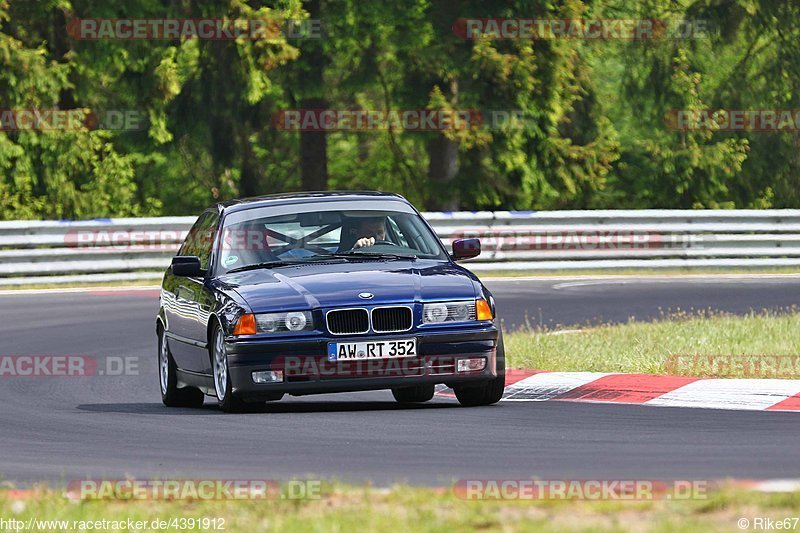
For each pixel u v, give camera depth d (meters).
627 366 46.16
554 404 39.56
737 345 50.66
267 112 122.56
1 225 85.31
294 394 37.69
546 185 127.69
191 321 41.50
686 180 141.62
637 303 74.12
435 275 38.97
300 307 37.31
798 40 139.00
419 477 27.14
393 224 42.22
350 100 137.12
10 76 111.88
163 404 44.31
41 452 32.50
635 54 138.88
